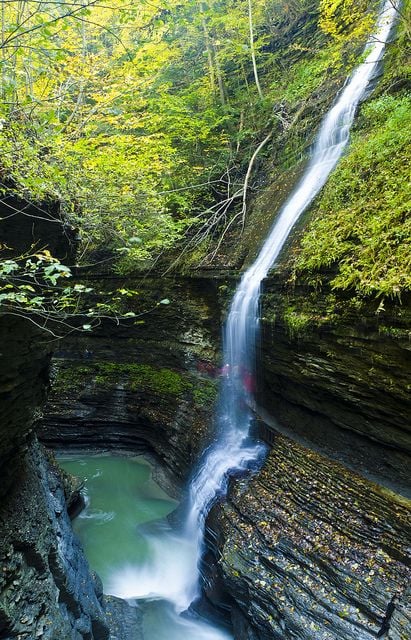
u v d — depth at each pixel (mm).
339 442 6090
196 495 7699
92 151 7461
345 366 5551
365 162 6887
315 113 11086
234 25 13492
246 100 13922
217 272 10141
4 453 4359
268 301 7598
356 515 4914
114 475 10211
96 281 12930
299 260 6730
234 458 7414
